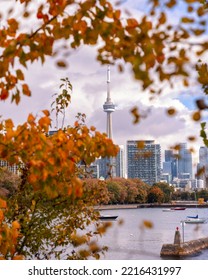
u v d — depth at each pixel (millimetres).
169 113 4438
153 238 89000
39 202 10141
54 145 5387
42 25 4430
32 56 4445
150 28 4043
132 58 4031
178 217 170750
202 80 4328
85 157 5723
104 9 4199
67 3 4375
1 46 4645
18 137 5105
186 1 4027
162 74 3994
